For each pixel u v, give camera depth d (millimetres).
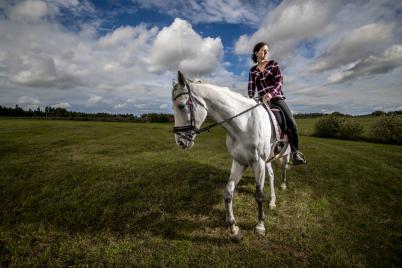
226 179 6105
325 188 5668
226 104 3189
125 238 3365
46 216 4020
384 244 3277
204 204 4547
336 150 12641
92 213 4137
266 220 3947
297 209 4395
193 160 8359
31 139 13828
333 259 2928
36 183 5695
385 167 8227
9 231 3502
